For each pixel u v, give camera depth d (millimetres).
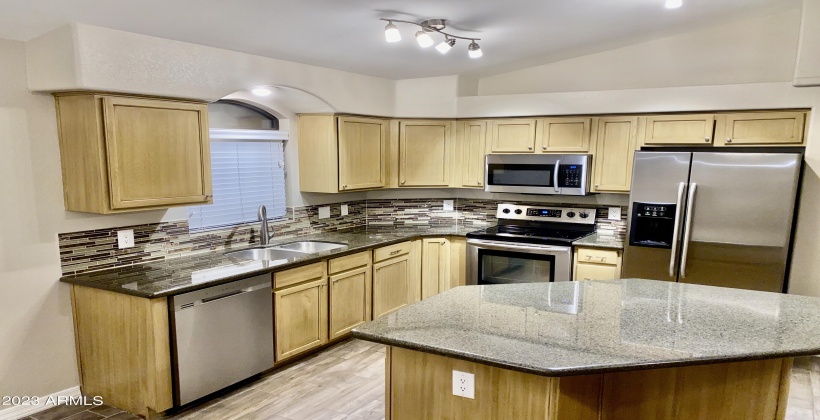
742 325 2006
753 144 3748
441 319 2070
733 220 3475
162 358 2740
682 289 2590
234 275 3020
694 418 2033
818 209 3559
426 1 2693
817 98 3506
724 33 4027
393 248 4414
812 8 3209
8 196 2717
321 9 2686
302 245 4242
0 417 2781
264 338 3291
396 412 2041
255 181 4098
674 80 4238
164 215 3398
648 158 3705
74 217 2965
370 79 4422
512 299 2383
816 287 3617
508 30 3422
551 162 4375
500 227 4938
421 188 5008
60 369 2988
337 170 4258
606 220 4574
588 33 3727
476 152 4746
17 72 2693
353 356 3799
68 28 2512
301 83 3785
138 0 2338
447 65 4254
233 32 2924
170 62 2920
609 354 1690
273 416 2900
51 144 2840
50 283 2904
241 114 4004
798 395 3166
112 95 2697
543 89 4719
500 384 1784
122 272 3078
